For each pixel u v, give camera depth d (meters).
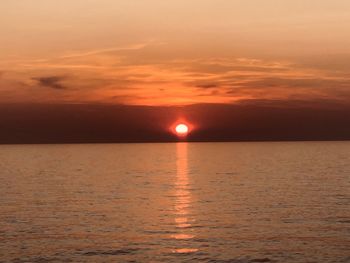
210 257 33.75
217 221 46.31
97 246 36.78
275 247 36.09
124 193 70.25
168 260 33.16
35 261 32.81
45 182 88.38
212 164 146.00
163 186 80.31
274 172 107.19
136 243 37.69
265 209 53.00
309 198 61.12
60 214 50.88
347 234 39.78
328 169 112.50
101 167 135.50
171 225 44.66
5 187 79.38
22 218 48.44
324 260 32.75
